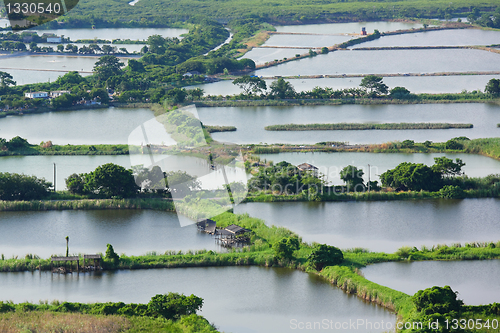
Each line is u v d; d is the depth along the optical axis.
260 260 128.12
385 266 125.88
